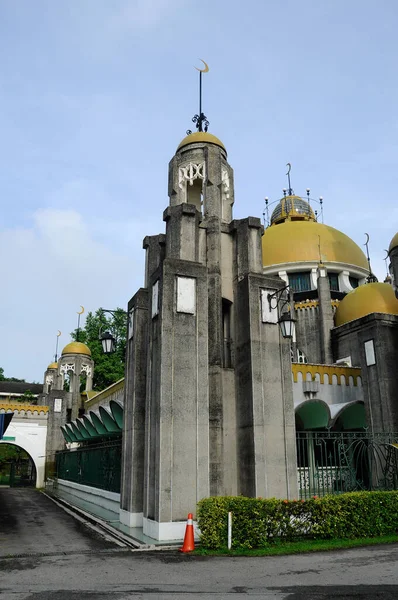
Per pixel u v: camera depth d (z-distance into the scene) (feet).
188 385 43.88
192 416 43.32
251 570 31.45
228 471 45.80
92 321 172.55
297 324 102.37
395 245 71.26
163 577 29.89
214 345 47.70
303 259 113.60
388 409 66.28
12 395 195.21
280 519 39.81
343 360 88.99
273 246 117.50
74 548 41.01
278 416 46.01
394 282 71.82
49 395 123.75
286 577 29.53
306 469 65.31
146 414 46.57
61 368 134.82
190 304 45.83
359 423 76.18
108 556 36.99
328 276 116.06
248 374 46.55
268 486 43.83
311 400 63.98
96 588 27.43
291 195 144.77
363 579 28.89
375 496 43.86
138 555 36.76
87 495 81.76
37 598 25.40
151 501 43.32
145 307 54.44
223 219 58.03
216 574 30.48
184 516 41.29
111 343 51.60
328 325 95.40
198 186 63.26
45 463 119.44
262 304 48.52
